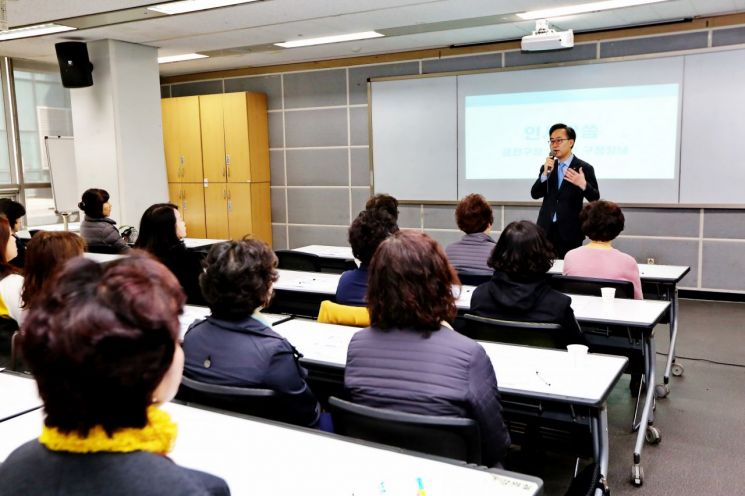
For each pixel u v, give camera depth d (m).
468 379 1.54
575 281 3.06
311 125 7.59
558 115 6.17
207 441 1.44
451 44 6.53
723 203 5.59
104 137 6.00
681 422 3.17
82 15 4.91
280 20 5.23
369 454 1.37
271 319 2.70
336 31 5.74
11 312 2.63
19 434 1.52
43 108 7.49
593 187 4.41
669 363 3.54
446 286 1.62
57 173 6.82
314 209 7.74
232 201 7.80
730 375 3.82
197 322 1.82
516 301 2.33
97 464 0.73
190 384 1.66
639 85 5.78
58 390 0.73
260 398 1.59
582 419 1.92
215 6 4.75
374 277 1.64
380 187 7.21
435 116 6.78
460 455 1.43
